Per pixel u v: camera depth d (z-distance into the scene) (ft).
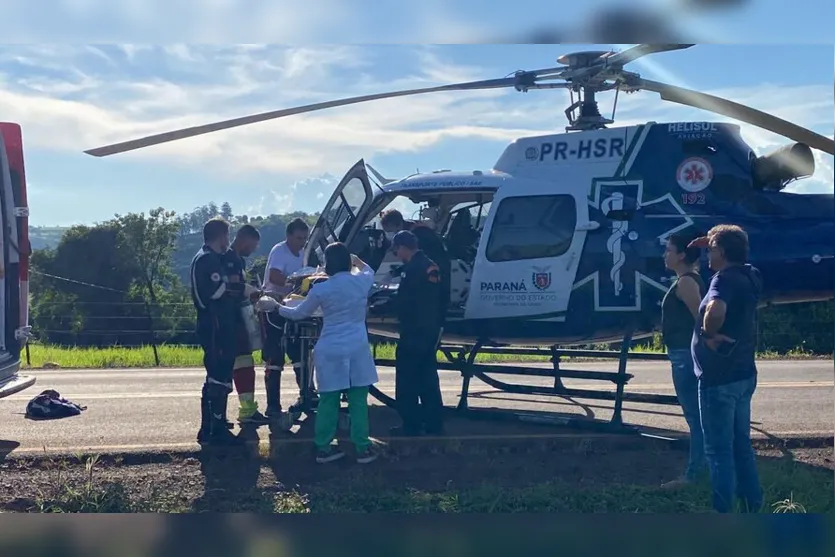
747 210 26.11
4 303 28.09
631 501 18.30
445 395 35.55
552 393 27.48
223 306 24.06
